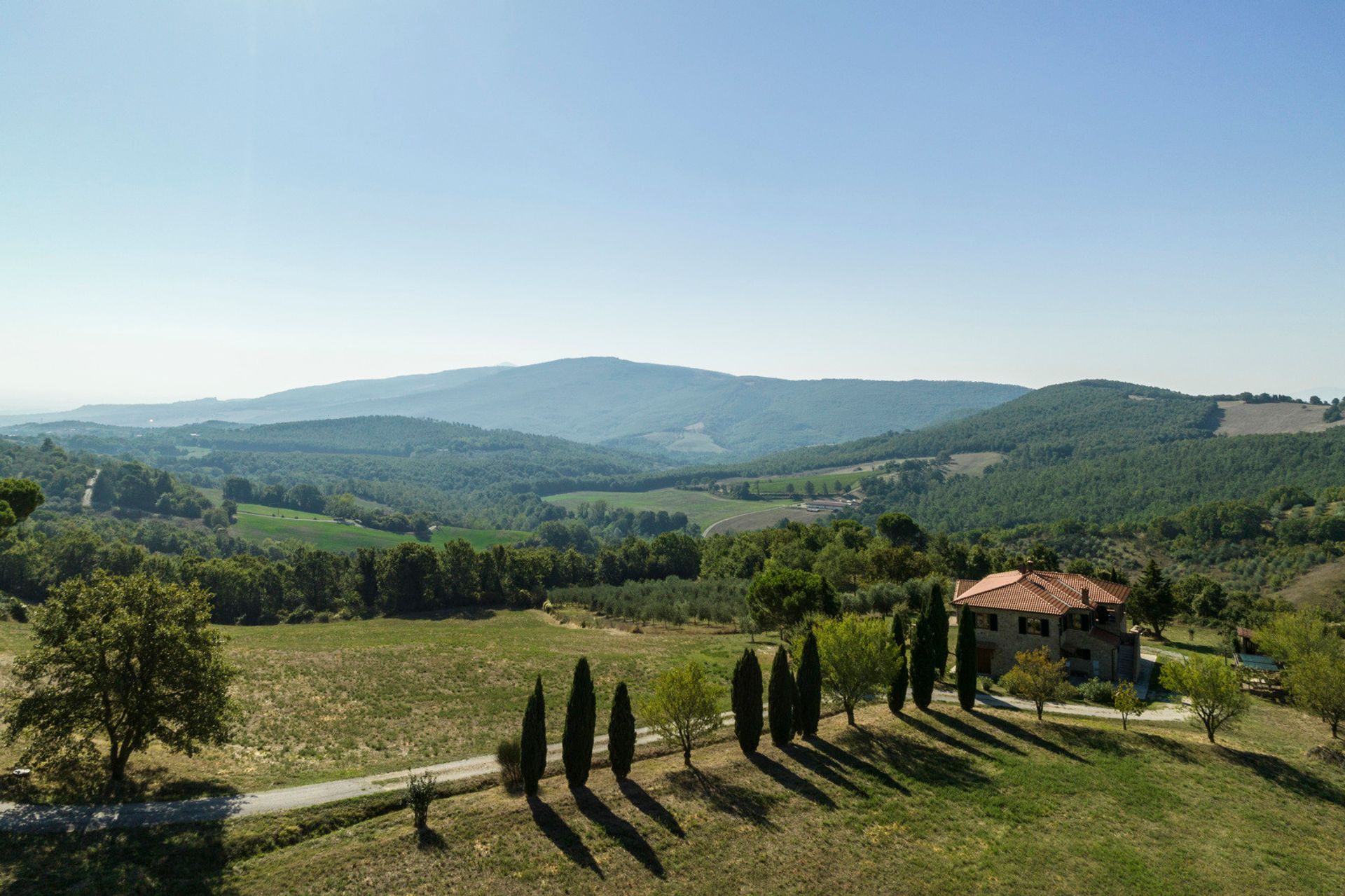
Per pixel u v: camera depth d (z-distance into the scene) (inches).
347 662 2842.0
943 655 2522.1
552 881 1293.1
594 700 1702.8
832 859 1441.9
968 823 1620.3
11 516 3501.5
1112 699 2625.5
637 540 7731.3
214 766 1748.3
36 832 1316.4
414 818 1502.2
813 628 2391.7
